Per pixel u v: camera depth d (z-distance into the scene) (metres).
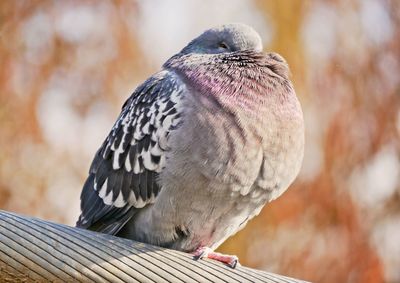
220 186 9.75
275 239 13.48
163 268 8.82
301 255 13.53
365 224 13.80
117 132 10.45
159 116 9.95
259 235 13.44
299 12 13.73
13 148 13.73
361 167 13.70
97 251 8.69
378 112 13.87
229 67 10.08
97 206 10.48
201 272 8.80
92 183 10.62
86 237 8.69
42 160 13.78
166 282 8.77
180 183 9.77
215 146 9.64
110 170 10.41
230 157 9.66
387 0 14.37
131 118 10.30
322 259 13.61
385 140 13.83
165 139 9.84
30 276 8.54
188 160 9.71
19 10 13.97
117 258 8.73
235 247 13.38
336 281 13.59
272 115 9.80
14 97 13.77
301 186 13.53
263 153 9.79
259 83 9.95
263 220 13.43
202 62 10.20
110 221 10.41
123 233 10.50
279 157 9.87
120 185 10.27
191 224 9.98
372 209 13.90
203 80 9.93
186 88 9.93
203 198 9.81
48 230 8.61
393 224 13.91
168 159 9.82
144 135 10.06
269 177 9.91
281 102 9.94
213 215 9.96
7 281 8.56
